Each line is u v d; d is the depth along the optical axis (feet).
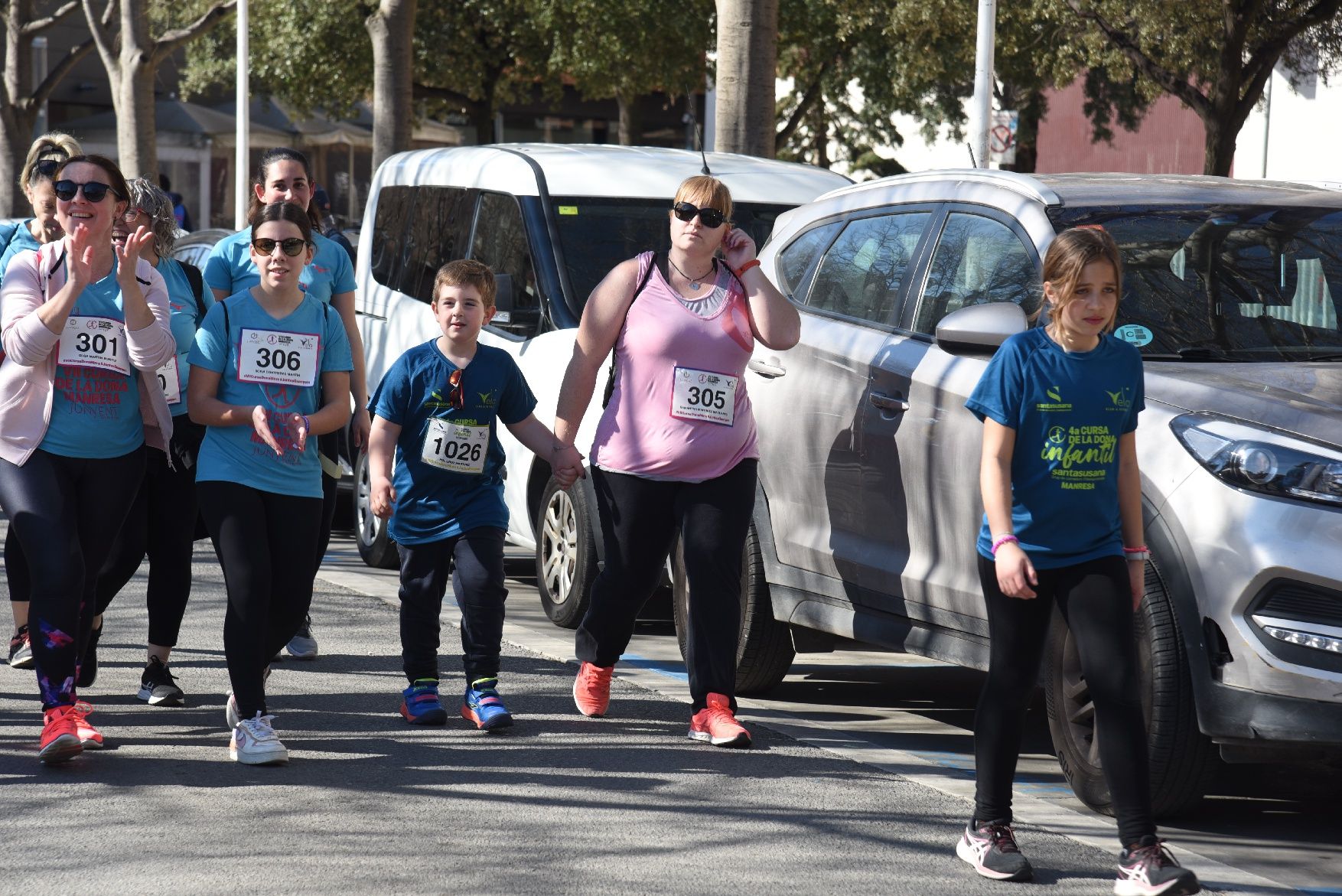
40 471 46.21
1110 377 37.29
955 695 60.34
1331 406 41.55
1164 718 41.42
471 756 48.19
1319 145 256.11
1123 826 36.88
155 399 47.88
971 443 47.26
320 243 55.98
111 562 53.36
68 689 45.60
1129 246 48.65
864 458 51.83
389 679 58.29
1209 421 41.57
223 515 46.47
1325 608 39.22
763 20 110.83
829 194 59.88
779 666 57.93
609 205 75.20
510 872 37.83
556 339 69.36
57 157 50.83
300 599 47.96
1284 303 48.14
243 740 46.24
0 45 300.61
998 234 50.49
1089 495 37.22
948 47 212.43
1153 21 153.79
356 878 37.09
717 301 50.39
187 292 52.44
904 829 42.27
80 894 35.50
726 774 47.14
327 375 48.01
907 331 52.08
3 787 43.55
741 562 51.06
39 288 46.68
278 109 285.43
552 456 51.96
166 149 270.46
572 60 231.91
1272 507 39.70
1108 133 266.98
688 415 50.08
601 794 44.62
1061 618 44.57
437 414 50.78
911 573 49.52
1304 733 39.29
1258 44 149.18
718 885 37.42
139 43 217.56
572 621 66.90
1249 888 38.65
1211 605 40.34
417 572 51.93
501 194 76.74
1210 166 149.59
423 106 265.95
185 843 39.22
